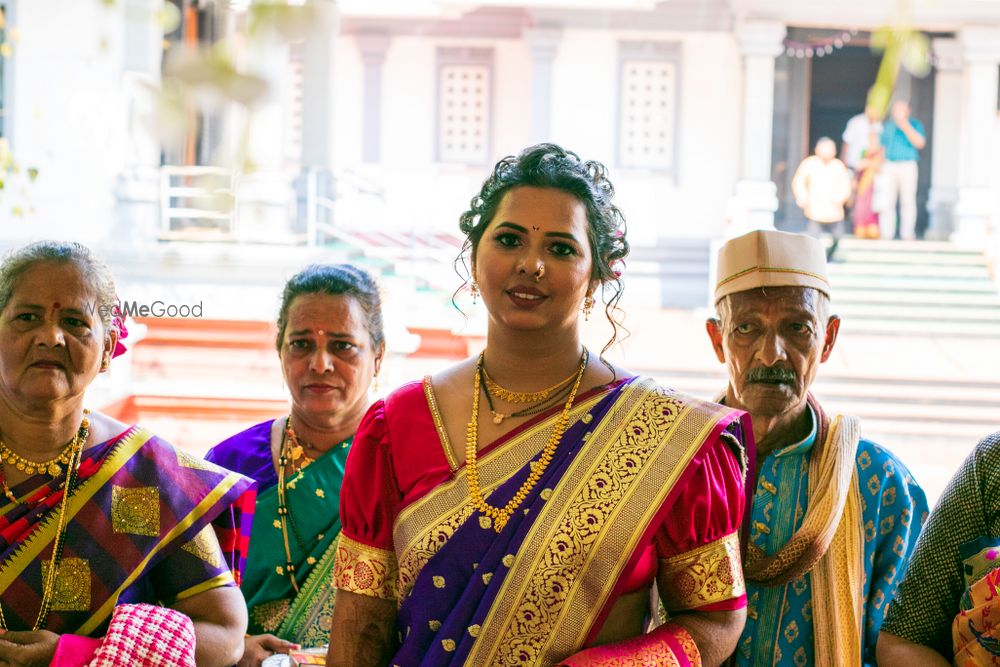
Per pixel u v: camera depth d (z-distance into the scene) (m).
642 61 16.58
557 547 2.09
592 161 2.35
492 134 17.30
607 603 2.10
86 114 10.95
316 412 3.19
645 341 12.34
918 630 2.54
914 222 17.31
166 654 2.30
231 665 2.50
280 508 3.18
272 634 3.11
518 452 2.18
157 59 11.19
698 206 16.69
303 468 3.21
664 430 2.20
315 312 3.17
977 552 2.47
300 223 12.31
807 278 2.81
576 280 2.20
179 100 1.33
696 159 16.69
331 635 2.28
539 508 2.12
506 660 2.07
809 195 15.48
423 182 15.94
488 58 17.22
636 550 2.10
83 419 2.52
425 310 10.75
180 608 2.50
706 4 16.42
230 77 1.31
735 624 2.21
